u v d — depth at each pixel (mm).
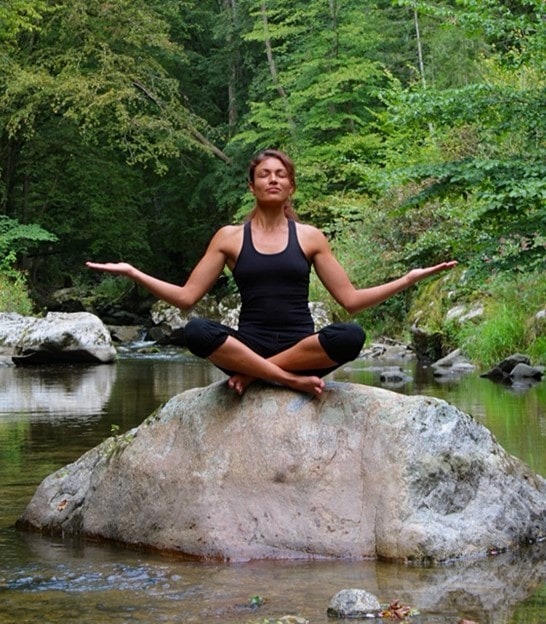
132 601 3418
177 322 23016
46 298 29969
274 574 3748
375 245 19125
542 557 3971
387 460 4066
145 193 32562
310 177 24766
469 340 13664
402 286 4273
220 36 29047
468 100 9961
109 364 16172
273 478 4102
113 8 25562
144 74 26906
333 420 4184
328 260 4320
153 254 32656
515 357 12000
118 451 4492
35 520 4648
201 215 32031
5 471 6027
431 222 18406
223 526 4066
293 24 29000
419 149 18625
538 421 7379
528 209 9992
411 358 15961
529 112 9945
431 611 3236
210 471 4168
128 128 26016
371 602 3254
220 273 4332
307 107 27203
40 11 25500
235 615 3227
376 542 3979
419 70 27156
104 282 32125
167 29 27438
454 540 3977
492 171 9477
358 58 25469
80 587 3611
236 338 4254
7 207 30344
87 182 29250
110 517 4395
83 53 25812
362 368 13781
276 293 4258
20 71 24656
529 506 4277
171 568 3877
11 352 16828
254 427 4199
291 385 4234
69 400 10211
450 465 4129
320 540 4000
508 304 13758
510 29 10625
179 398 4469
